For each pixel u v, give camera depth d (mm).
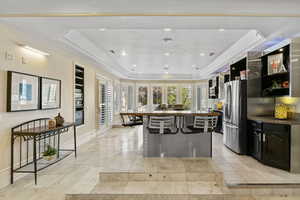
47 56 3928
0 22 2764
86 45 4590
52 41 3604
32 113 3512
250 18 2756
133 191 2881
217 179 3234
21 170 3150
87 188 2936
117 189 2936
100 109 6934
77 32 3969
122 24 3023
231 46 5004
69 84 4797
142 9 2416
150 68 8445
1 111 2879
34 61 3547
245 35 4156
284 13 2424
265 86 4359
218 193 2838
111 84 8203
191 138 4148
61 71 4441
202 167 3520
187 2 2289
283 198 2803
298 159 3328
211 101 8781
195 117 3824
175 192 2859
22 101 3217
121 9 2420
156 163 3740
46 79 3852
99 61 5625
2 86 2889
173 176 3254
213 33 4020
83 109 5598
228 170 3469
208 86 9258
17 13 2434
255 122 4043
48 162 3549
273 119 3928
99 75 6828
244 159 4066
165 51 5547
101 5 2340
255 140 4051
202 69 8656
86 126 5816
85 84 5730
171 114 3846
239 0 2256
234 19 2793
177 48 5215
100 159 4078
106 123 7695
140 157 4172
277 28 3131
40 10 2402
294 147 3338
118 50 5434
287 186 2887
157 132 3830
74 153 4500
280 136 3473
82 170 3535
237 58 5141
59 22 2949
